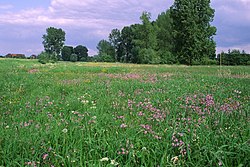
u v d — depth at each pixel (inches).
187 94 438.9
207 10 2891.2
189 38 2832.2
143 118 290.5
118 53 5300.2
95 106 350.9
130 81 719.1
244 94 448.5
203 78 770.8
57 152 195.2
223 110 302.4
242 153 180.7
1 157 185.2
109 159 186.9
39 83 656.4
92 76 930.1
